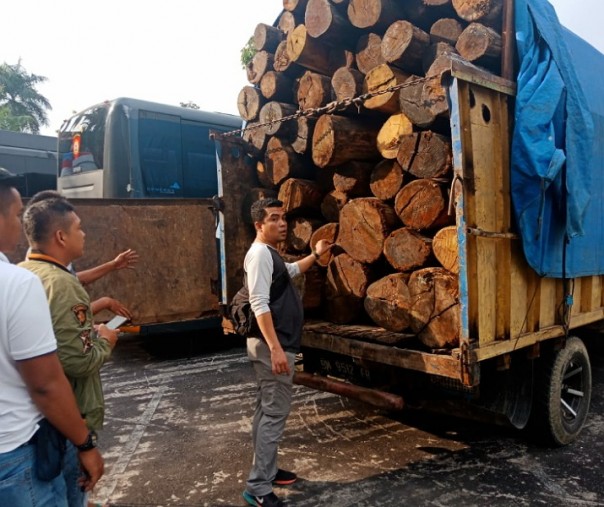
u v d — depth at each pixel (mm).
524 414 3383
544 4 3361
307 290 3873
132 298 3936
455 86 2664
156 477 3268
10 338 1435
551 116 3072
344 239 3701
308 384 3652
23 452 1488
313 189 4102
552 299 3512
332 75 4129
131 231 3926
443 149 3004
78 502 1977
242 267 4457
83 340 1814
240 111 4688
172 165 6949
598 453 3570
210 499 2988
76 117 7332
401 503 2889
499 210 2971
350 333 3455
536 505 2861
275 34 4379
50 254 1914
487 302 2875
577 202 3209
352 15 3680
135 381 5504
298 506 2869
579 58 3729
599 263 3893
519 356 3373
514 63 3164
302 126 3986
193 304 4211
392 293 3303
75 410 1569
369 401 3295
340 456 3527
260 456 2857
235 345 7367
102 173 6594
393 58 3359
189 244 4191
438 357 2857
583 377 3869
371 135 3766
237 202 4457
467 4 3215
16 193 1646
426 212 3139
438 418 4254
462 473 3258
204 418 4348
